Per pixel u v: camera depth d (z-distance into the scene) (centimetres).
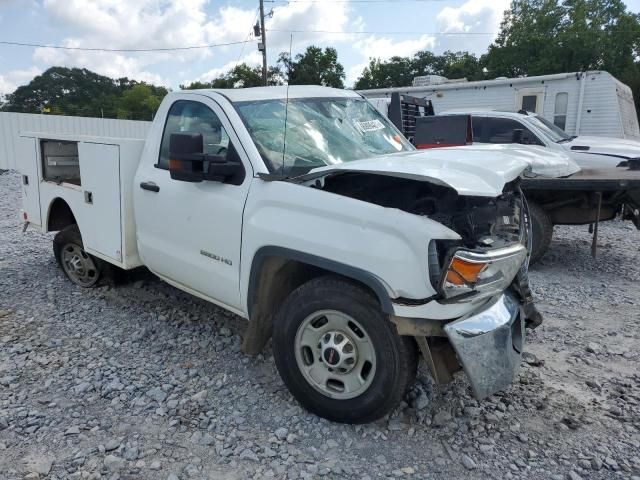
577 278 650
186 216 393
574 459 296
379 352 296
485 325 295
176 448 302
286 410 339
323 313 315
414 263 278
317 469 285
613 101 1397
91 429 319
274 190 335
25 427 319
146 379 377
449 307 282
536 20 4106
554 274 668
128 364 400
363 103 469
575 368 404
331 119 420
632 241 859
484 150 400
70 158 585
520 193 370
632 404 351
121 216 462
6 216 1031
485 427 325
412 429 319
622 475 283
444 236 277
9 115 1806
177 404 346
